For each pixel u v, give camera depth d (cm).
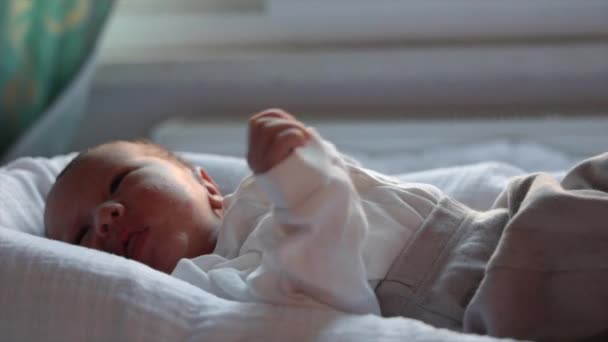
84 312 76
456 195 114
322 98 181
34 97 167
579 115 168
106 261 81
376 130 165
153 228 101
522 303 75
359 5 183
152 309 75
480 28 181
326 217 75
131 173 105
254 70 178
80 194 106
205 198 110
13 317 78
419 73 175
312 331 70
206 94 185
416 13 181
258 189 98
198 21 189
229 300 83
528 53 171
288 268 75
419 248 87
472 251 86
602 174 88
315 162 74
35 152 165
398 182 97
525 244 78
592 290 74
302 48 186
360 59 176
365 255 86
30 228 109
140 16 191
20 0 159
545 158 155
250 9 190
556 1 177
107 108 188
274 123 73
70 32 167
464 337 67
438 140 163
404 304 85
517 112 174
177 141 167
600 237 77
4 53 162
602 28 177
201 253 103
